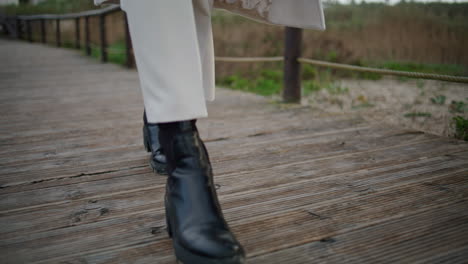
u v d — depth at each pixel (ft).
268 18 3.44
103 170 4.74
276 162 4.97
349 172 4.56
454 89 11.53
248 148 5.60
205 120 7.45
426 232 3.12
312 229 3.19
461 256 2.77
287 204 3.68
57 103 9.34
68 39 34.12
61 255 2.86
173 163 2.77
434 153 5.25
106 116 7.89
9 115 7.99
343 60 15.93
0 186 4.23
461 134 6.28
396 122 7.65
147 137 4.76
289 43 9.05
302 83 13.48
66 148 5.68
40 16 35.06
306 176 4.45
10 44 34.88
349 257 2.77
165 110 2.51
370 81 13.82
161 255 2.85
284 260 2.74
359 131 6.51
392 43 15.07
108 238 3.11
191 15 2.51
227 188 4.11
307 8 3.30
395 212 3.49
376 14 16.38
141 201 3.84
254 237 3.06
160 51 2.46
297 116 7.75
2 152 5.48
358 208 3.59
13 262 2.76
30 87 11.96
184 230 2.52
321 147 5.62
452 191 3.95
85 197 3.94
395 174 4.47
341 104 9.68
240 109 8.49
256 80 14.46
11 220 3.43
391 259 2.74
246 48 16.74
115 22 26.66
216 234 2.48
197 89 2.56
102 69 17.47
